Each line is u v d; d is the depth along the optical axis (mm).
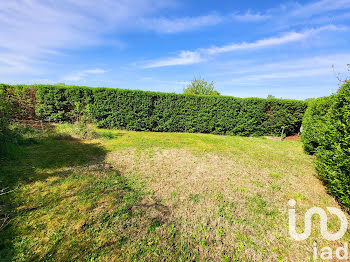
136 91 9367
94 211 2602
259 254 2080
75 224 2322
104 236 2174
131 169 4223
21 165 4004
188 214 2691
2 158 4207
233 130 10328
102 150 5562
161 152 5734
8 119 5438
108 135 7430
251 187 3680
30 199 2779
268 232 2428
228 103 10117
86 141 6551
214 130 10508
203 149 6418
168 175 4004
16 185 3141
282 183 3951
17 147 5000
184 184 3627
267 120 10578
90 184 3359
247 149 6832
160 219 2541
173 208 2814
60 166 4105
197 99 10016
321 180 4191
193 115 10180
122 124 9586
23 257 1826
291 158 5914
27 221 2312
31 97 8922
